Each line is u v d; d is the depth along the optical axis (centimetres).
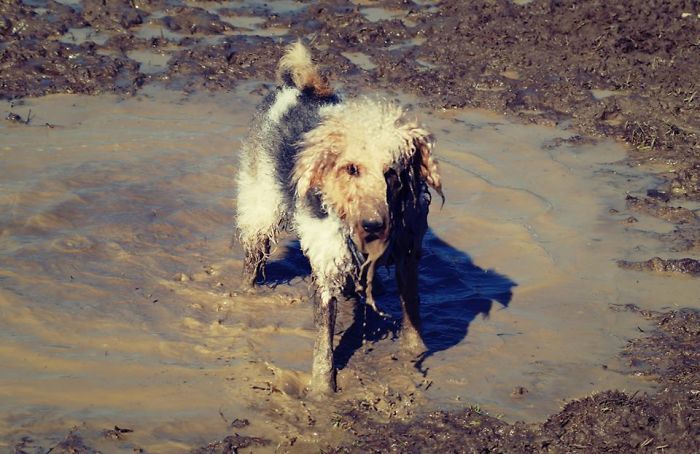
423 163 375
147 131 536
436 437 388
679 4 728
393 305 440
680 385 405
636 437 388
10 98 574
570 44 674
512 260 462
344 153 368
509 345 423
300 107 410
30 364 406
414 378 407
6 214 468
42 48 637
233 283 444
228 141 529
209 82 609
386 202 367
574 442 388
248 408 396
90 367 406
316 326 398
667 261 457
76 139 526
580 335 427
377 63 656
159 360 410
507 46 679
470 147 535
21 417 388
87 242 457
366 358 415
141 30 700
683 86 609
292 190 396
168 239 464
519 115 578
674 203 497
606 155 533
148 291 438
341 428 390
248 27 720
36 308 426
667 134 548
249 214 429
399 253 394
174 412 393
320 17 735
